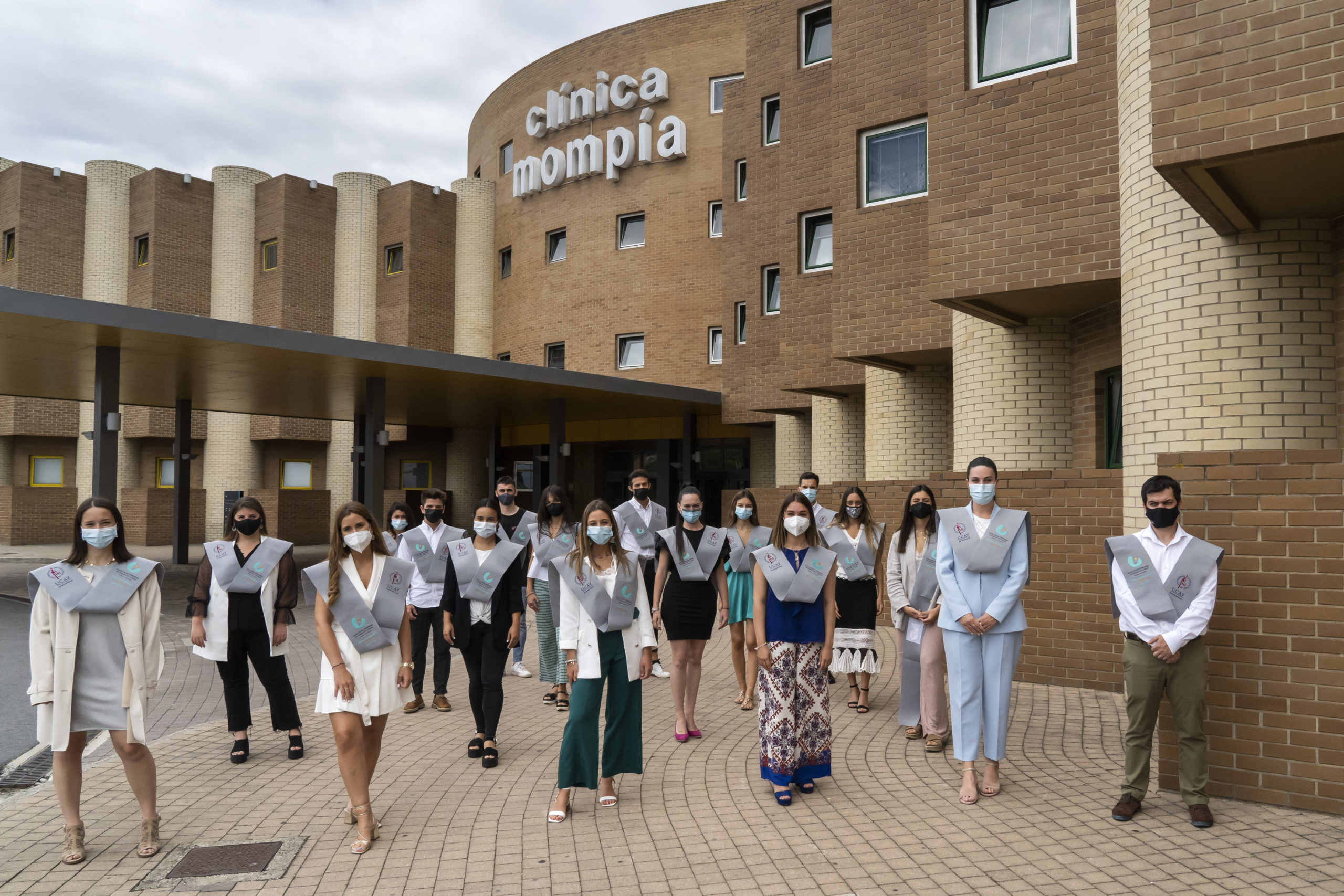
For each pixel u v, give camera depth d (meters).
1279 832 4.66
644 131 24.17
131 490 28.31
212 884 4.25
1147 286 6.90
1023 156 8.61
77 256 29.50
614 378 18.22
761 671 5.42
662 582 6.92
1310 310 6.21
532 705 7.94
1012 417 9.94
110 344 12.66
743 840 4.70
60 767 4.57
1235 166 5.27
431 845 4.71
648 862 4.44
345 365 14.68
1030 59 8.74
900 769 5.93
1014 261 8.61
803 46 15.36
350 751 4.71
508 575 6.32
